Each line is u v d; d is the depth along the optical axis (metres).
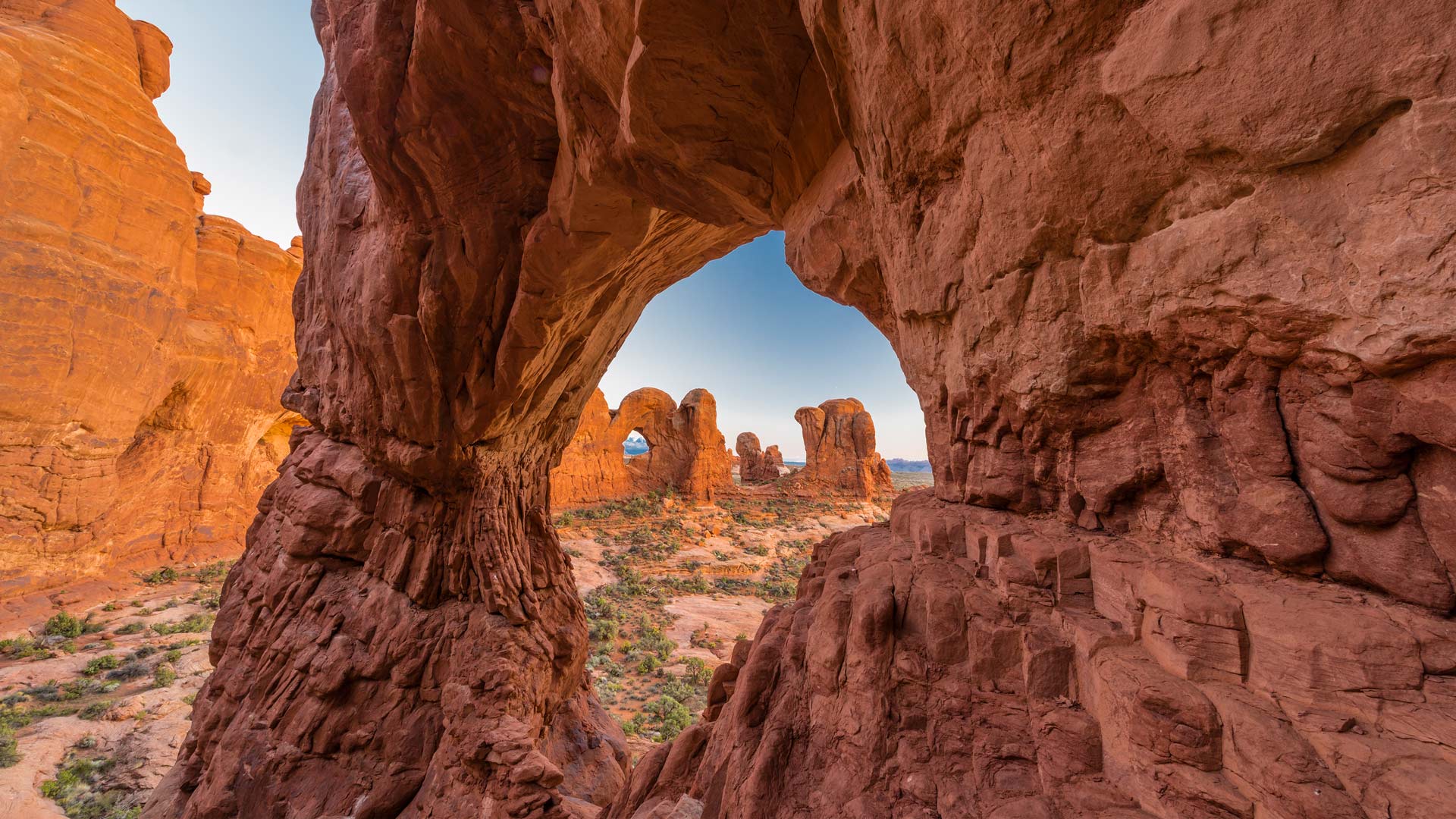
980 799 3.67
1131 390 4.16
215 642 16.59
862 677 4.58
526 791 9.86
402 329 13.47
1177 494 3.88
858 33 4.77
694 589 42.78
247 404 46.56
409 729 13.30
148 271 38.22
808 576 7.30
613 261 12.25
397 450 15.02
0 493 30.91
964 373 5.26
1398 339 2.45
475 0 8.87
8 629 28.50
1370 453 2.80
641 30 6.33
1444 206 2.26
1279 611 3.02
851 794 4.12
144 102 39.78
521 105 10.41
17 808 16.56
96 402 34.38
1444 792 2.22
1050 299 4.23
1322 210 2.68
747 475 80.88
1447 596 2.63
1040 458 4.96
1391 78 2.33
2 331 30.66
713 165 8.05
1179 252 3.35
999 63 3.80
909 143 4.88
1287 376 3.15
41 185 32.75
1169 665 3.39
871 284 7.25
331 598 15.23
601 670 29.08
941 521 5.58
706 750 6.00
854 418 75.81
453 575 15.34
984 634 4.32
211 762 13.48
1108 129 3.46
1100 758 3.54
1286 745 2.69
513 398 14.63
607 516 58.88
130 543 38.75
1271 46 2.64
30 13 35.59
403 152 11.54
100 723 21.30
